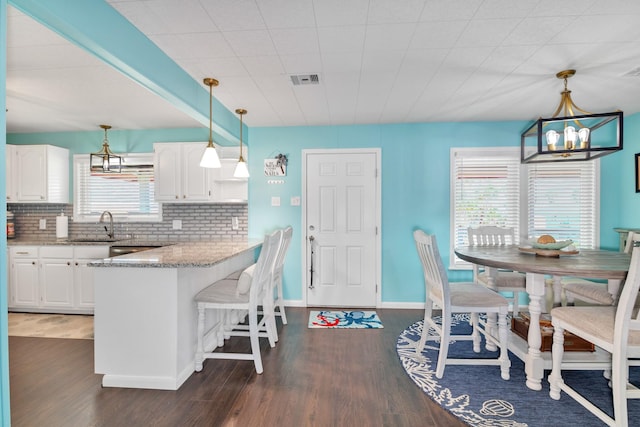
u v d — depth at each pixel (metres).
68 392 2.18
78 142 4.39
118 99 3.18
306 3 1.78
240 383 2.30
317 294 4.20
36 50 2.21
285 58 2.40
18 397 2.13
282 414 1.95
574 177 3.91
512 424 1.86
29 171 4.10
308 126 4.18
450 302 2.36
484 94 3.10
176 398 2.11
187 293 2.42
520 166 3.95
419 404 2.06
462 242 4.02
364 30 2.04
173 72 2.43
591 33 2.07
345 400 2.10
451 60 2.43
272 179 4.21
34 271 3.88
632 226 3.67
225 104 3.35
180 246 3.29
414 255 4.09
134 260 2.30
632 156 3.68
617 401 1.71
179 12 1.85
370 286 4.14
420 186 4.07
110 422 1.87
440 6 1.81
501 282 3.10
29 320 3.67
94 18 1.68
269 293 2.97
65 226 4.30
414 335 3.21
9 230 4.28
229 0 1.75
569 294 3.11
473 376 2.41
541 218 3.94
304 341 3.06
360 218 4.14
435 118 3.87
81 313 3.88
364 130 4.12
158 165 3.99
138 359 2.25
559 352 2.11
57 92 2.98
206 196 3.95
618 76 2.71
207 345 2.75
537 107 3.47
